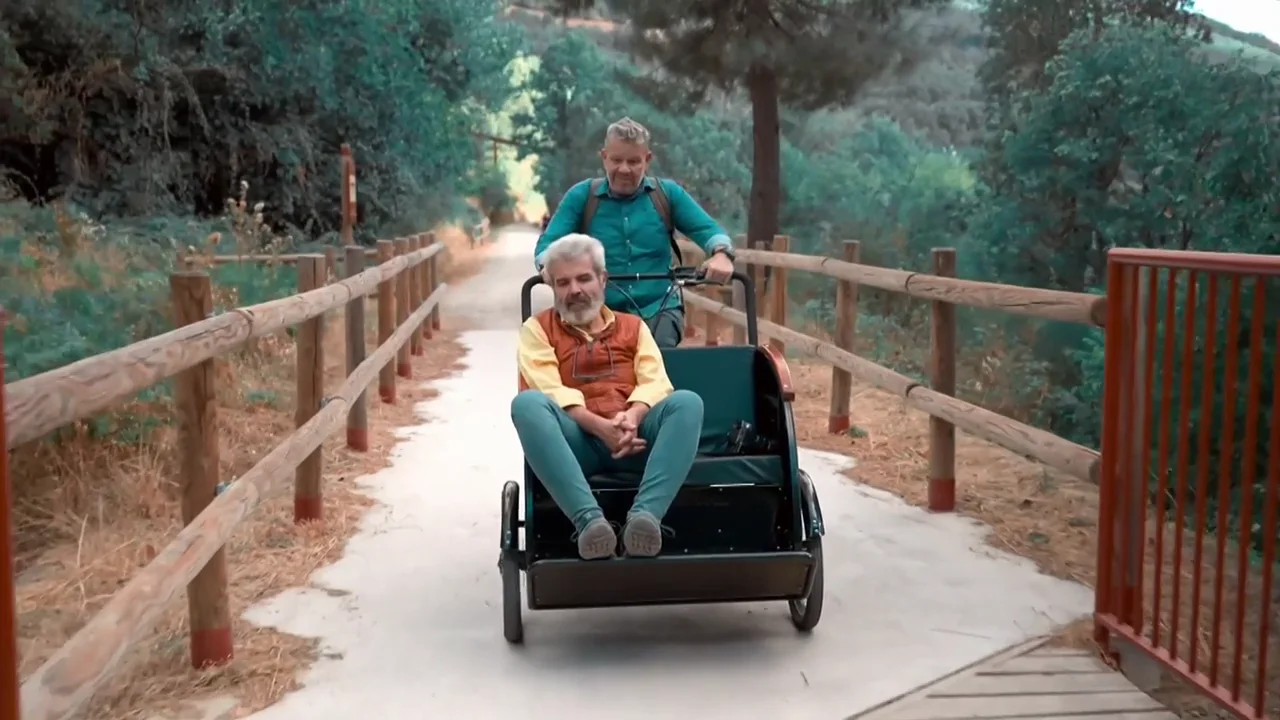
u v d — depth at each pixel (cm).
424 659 390
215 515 344
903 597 447
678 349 415
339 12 1833
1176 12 1427
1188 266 340
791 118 2708
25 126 1471
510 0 3931
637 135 461
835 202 2238
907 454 684
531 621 426
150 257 1116
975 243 1396
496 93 2561
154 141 1694
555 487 352
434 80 2111
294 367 891
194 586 376
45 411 225
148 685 364
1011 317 1274
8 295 742
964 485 616
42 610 447
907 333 1330
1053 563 486
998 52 1769
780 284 921
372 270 751
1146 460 371
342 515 559
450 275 2234
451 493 608
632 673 377
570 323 391
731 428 411
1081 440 956
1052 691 360
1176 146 1118
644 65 1669
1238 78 1100
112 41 1576
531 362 387
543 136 3856
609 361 392
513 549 388
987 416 503
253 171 1836
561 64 3709
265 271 1186
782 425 386
